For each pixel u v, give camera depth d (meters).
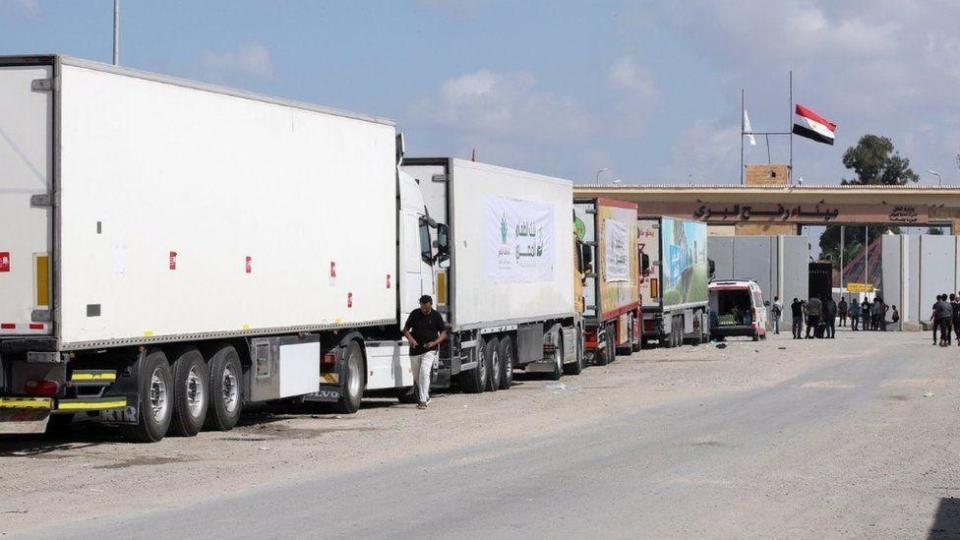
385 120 25.39
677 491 13.96
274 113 21.44
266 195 21.20
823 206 102.38
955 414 23.45
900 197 101.12
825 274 83.56
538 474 15.38
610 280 42.03
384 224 25.42
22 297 16.72
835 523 12.02
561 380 34.47
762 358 44.66
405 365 26.39
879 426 21.25
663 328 51.03
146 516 12.38
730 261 78.88
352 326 24.16
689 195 101.81
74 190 16.91
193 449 18.22
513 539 11.09
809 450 17.88
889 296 82.38
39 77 16.69
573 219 37.03
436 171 28.00
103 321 17.41
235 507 12.92
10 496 13.73
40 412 17.31
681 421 22.30
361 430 21.09
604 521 12.02
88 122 17.16
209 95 19.69
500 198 30.69
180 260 18.97
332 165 23.36
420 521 12.03
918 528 11.80
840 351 50.16
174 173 18.81
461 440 19.42
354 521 12.04
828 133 104.88
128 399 18.36
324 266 23.11
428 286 27.52
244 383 21.27
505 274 30.84
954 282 81.69
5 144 16.73
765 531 11.57
